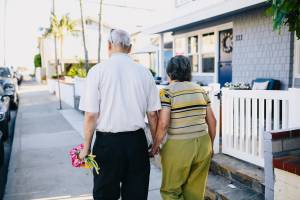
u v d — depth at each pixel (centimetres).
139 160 270
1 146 589
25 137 809
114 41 275
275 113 367
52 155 636
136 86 267
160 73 1305
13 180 500
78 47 3444
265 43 775
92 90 259
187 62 301
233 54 898
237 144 430
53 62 3359
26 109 1363
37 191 454
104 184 268
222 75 999
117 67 265
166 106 287
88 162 267
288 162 278
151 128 294
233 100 430
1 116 785
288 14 266
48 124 987
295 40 698
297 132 312
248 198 347
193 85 302
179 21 1001
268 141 306
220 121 503
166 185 304
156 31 1185
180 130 290
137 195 273
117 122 261
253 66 823
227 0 757
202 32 1075
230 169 396
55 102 1605
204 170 307
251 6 745
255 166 396
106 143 262
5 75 1573
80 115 1158
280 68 737
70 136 805
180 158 290
